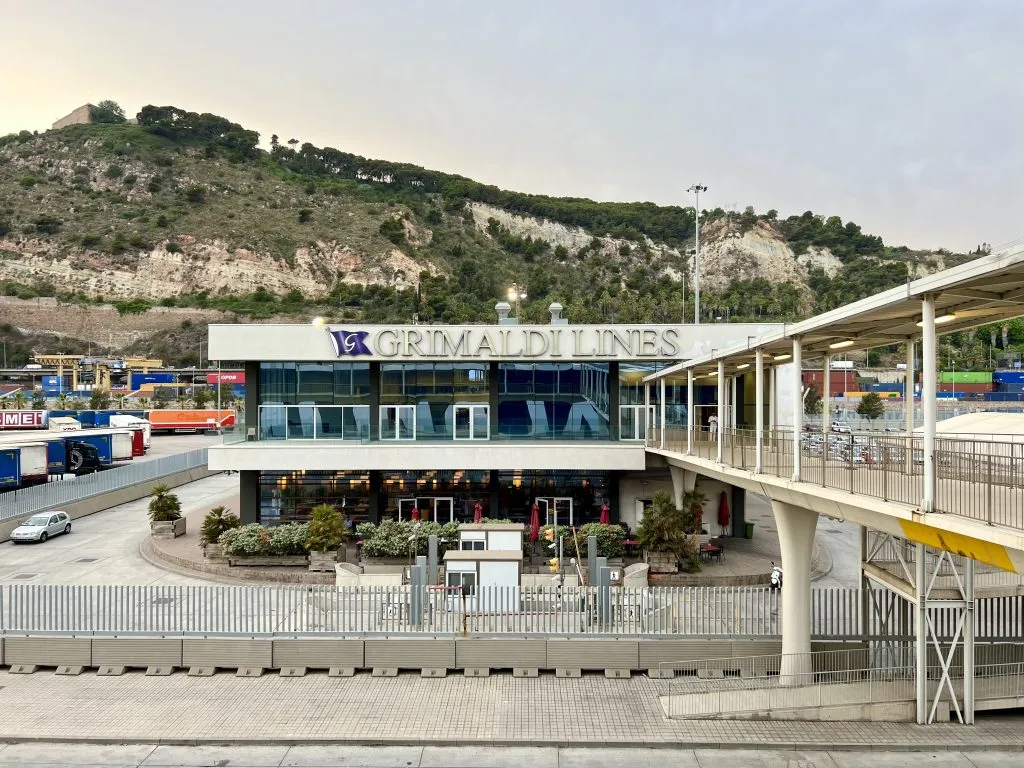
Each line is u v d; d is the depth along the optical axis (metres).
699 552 30.39
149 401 119.25
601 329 35.09
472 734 16.03
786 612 18.39
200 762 14.91
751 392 36.41
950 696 17.28
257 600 20.75
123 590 25.14
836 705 16.95
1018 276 10.20
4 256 187.25
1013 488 10.76
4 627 20.53
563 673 19.52
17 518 36.50
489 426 35.84
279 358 34.41
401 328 34.69
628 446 33.53
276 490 34.56
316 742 15.76
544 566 29.55
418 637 19.86
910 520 11.42
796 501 17.34
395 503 34.88
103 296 180.12
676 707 17.25
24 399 113.62
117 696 18.22
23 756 15.16
